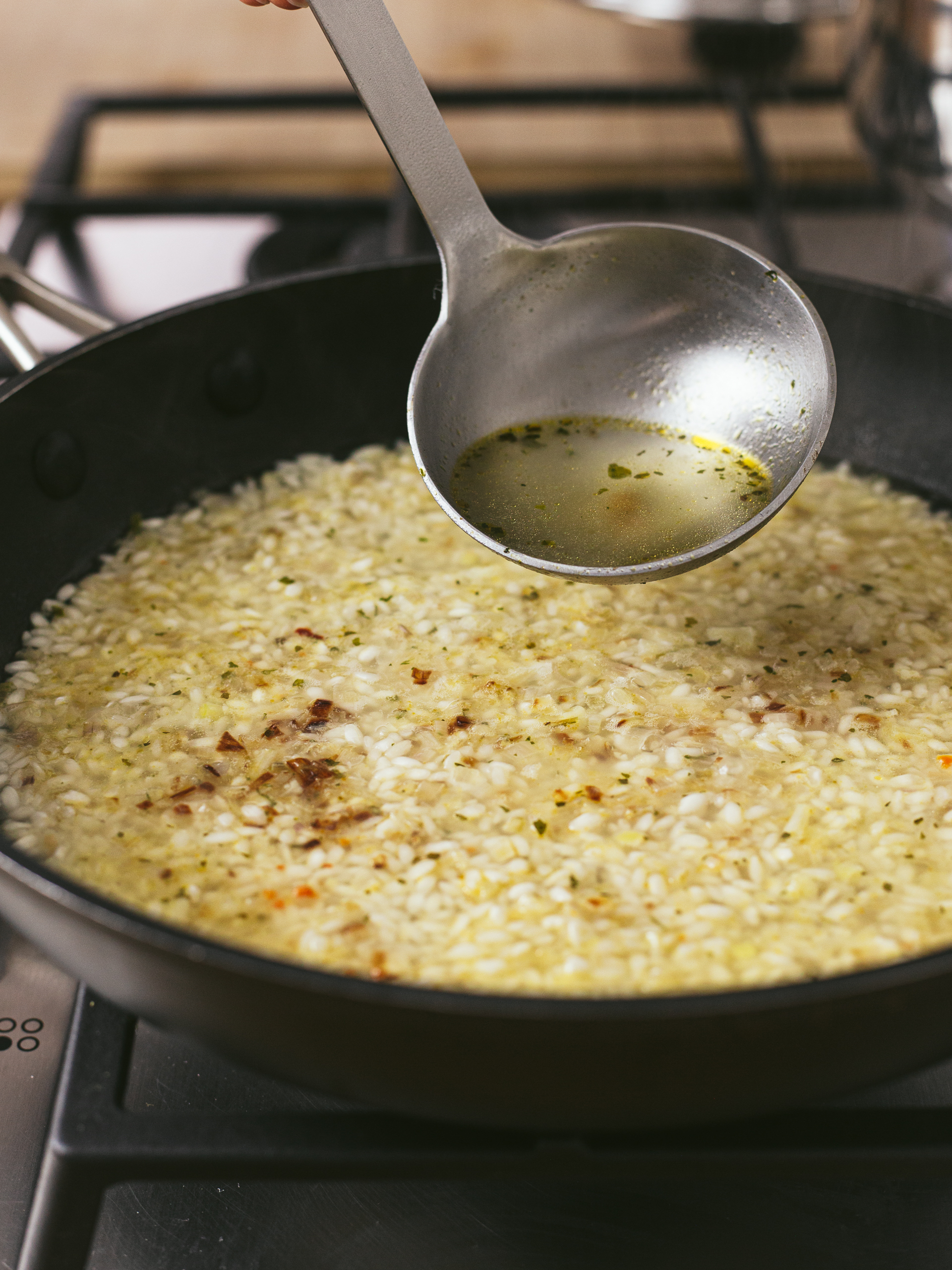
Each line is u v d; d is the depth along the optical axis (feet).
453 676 1.61
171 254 2.32
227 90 2.52
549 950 1.39
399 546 1.76
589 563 1.49
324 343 1.81
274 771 1.53
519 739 1.56
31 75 2.81
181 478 1.78
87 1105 1.30
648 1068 1.20
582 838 1.47
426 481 1.47
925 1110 1.30
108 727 1.57
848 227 2.38
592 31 2.99
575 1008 1.16
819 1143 1.28
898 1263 1.38
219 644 1.65
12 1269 1.37
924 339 1.74
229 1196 1.42
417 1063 1.21
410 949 1.39
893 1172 1.29
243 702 1.59
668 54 2.87
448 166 1.53
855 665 1.62
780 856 1.45
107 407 1.69
